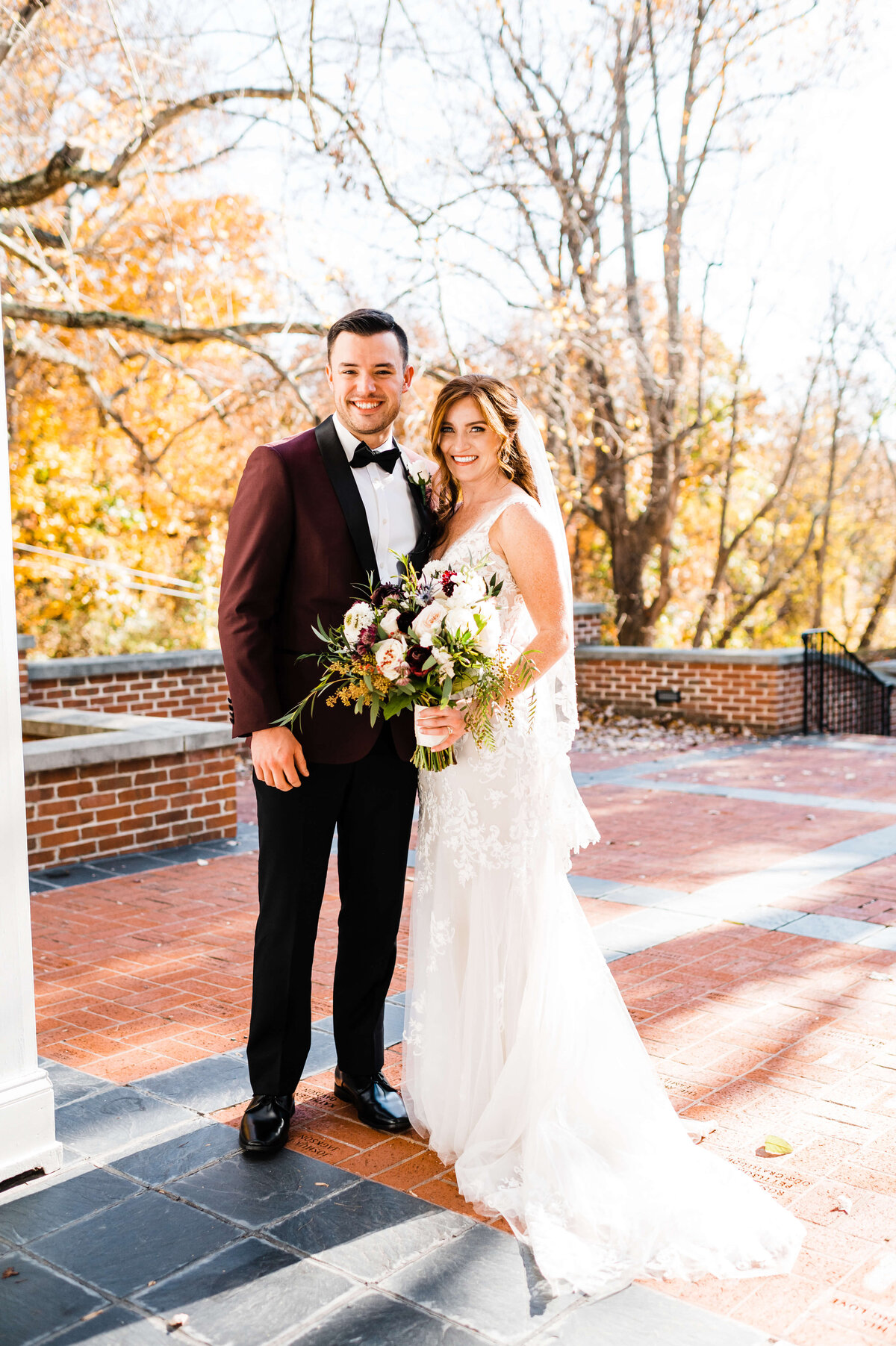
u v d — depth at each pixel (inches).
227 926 193.8
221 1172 106.6
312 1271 90.0
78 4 415.2
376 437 111.3
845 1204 98.4
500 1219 98.0
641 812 298.8
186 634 628.4
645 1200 97.1
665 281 694.5
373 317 108.0
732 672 474.9
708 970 165.5
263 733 106.7
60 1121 117.8
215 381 528.4
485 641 100.3
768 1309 85.0
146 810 253.1
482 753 109.0
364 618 101.5
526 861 108.8
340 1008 119.3
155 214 541.0
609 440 712.4
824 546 941.2
